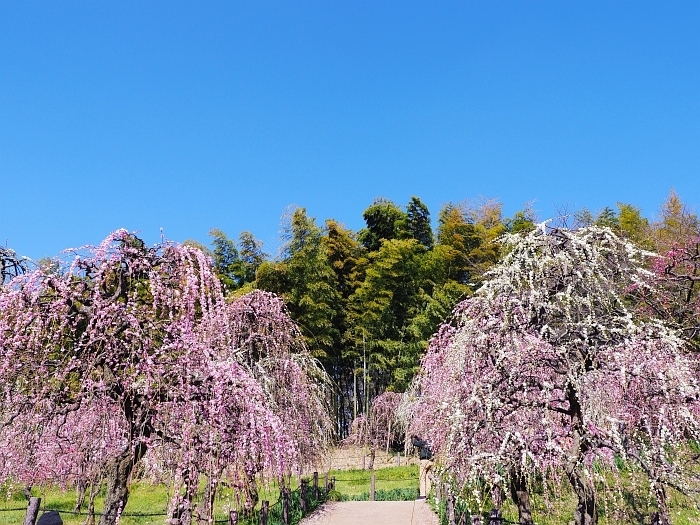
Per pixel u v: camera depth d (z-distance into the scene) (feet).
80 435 15.65
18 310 13.37
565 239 12.72
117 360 13.78
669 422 12.04
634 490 13.33
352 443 56.70
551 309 12.41
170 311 14.65
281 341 25.98
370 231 80.79
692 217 44.24
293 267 56.29
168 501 14.46
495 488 12.42
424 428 22.62
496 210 73.97
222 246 70.90
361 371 62.69
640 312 14.98
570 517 15.37
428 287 62.18
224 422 13.70
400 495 35.68
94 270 15.12
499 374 12.71
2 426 13.10
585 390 11.55
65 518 27.48
